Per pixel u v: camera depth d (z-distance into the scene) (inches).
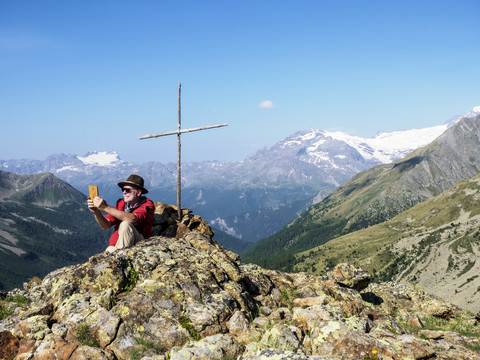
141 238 497.4
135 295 382.0
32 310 371.6
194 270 442.0
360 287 635.5
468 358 331.9
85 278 412.8
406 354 322.0
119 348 329.1
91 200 457.7
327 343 334.6
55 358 311.9
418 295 755.4
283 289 533.3
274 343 335.6
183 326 366.0
